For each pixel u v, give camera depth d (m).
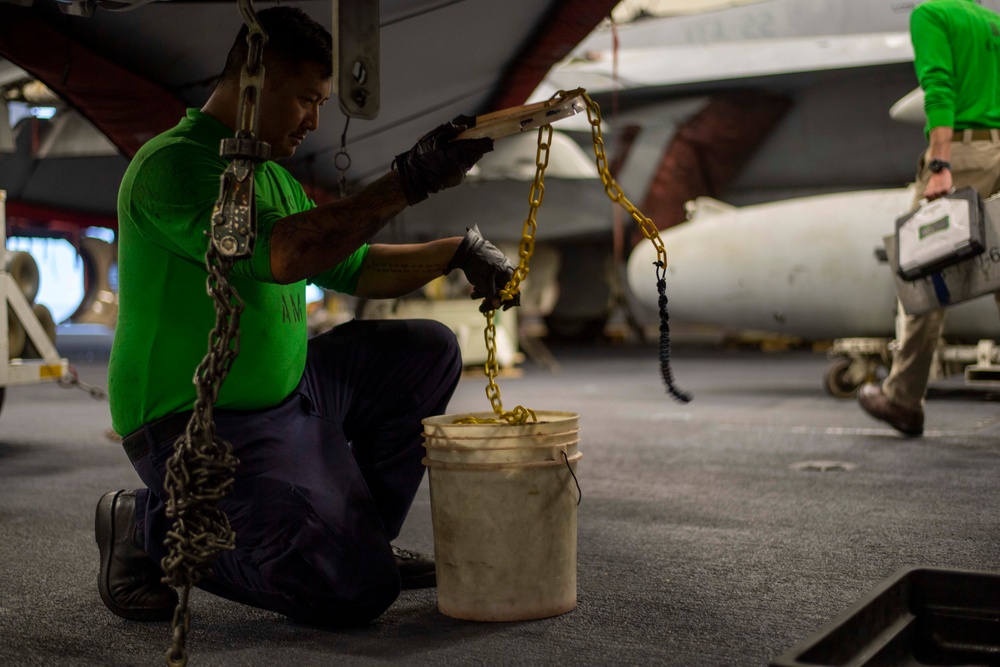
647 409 5.38
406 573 1.89
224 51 3.14
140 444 1.60
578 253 12.91
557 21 3.79
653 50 10.53
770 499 2.76
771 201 11.20
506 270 1.80
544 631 1.57
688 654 1.45
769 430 4.35
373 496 1.89
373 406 1.86
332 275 1.91
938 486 2.90
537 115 1.47
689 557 2.09
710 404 5.60
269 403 1.62
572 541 1.68
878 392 3.95
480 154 1.47
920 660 1.33
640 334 13.44
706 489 2.94
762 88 10.14
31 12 2.81
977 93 3.33
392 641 1.54
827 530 2.34
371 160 4.87
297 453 1.59
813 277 6.12
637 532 2.36
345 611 1.58
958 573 1.31
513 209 10.16
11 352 4.23
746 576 1.92
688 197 11.31
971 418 4.60
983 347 5.17
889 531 2.31
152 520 1.58
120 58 3.11
